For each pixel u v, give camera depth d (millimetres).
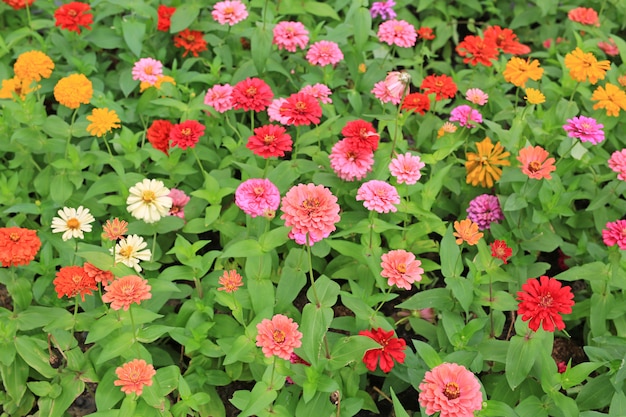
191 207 1489
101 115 1458
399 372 1287
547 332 1292
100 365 1292
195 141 1439
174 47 1850
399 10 1994
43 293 1377
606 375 1280
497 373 1342
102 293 1394
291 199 1163
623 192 1646
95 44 1783
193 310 1334
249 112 1722
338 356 1261
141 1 1769
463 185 1604
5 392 1319
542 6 1923
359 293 1320
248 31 1756
